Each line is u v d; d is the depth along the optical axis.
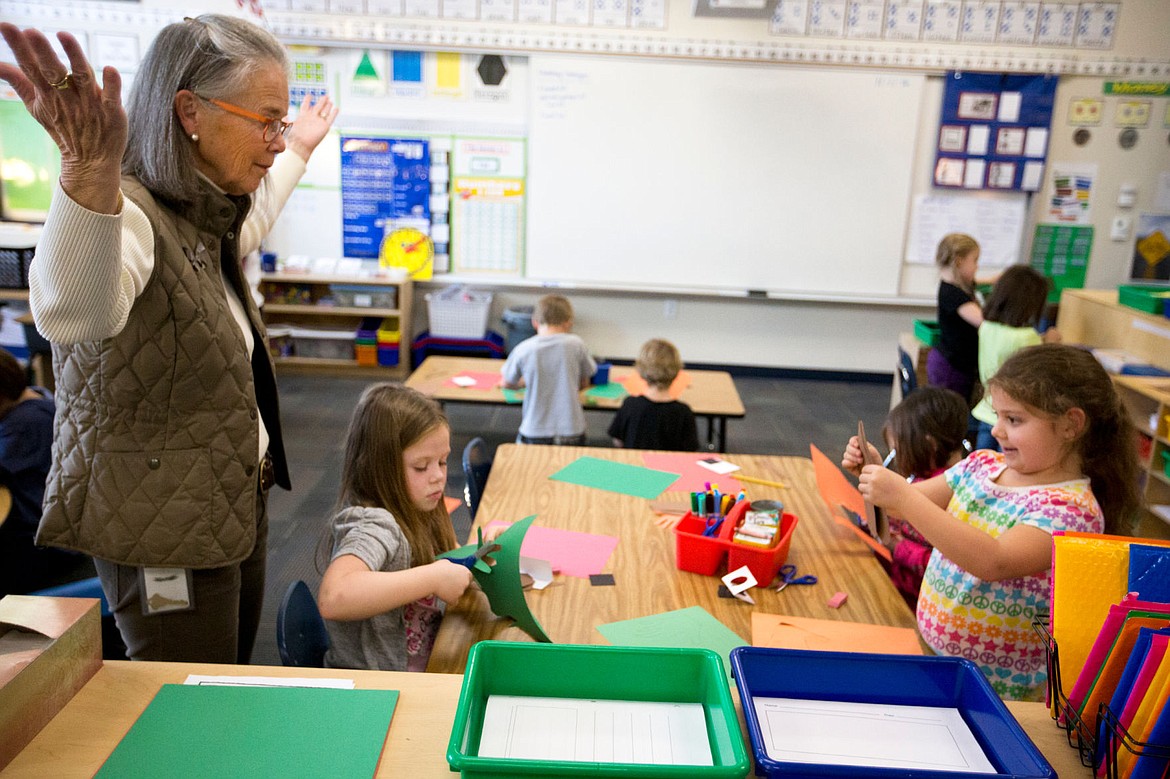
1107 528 1.32
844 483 1.77
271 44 1.16
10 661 0.83
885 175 5.30
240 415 1.25
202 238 1.20
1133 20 5.04
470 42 5.11
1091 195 5.32
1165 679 0.74
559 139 5.29
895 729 0.87
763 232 5.41
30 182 5.18
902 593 1.80
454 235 5.47
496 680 0.90
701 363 5.77
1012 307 3.38
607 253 5.48
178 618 1.26
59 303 0.94
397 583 1.25
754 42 5.10
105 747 0.83
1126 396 3.32
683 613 1.41
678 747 0.83
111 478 1.18
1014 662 1.35
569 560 1.59
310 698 0.92
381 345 5.33
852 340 5.71
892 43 5.09
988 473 1.42
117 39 5.05
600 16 5.07
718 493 1.67
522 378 3.34
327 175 5.35
